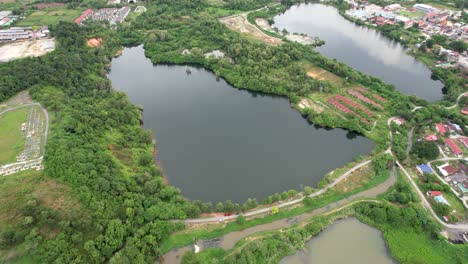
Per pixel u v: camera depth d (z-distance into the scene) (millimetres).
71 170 118312
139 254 101750
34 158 129000
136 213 115000
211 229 115688
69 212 106938
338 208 123562
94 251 99500
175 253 108375
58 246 98062
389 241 112062
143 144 154375
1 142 138375
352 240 113625
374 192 131250
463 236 113562
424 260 105938
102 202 111562
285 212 121875
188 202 125312
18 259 96438
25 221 100000
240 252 105312
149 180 130500
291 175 143375
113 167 130250
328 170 146000
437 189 130500
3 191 111625
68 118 148125
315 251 109875
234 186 137500
